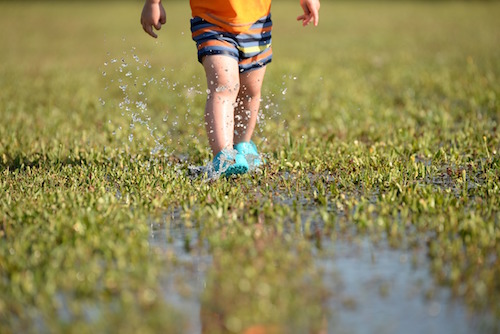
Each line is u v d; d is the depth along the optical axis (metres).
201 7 9.55
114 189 9.16
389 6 58.06
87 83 21.11
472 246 6.75
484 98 15.86
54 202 8.43
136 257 6.59
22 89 19.52
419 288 6.10
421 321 5.55
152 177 9.68
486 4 56.56
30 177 9.75
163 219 8.05
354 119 14.34
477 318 5.57
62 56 29.12
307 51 28.92
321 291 6.04
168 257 6.76
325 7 58.50
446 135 12.12
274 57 26.70
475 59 23.61
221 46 9.44
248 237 7.12
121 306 5.67
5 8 60.88
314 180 9.70
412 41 31.58
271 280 6.14
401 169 9.85
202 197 8.61
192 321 5.57
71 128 13.85
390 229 7.48
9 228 7.53
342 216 8.05
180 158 11.29
